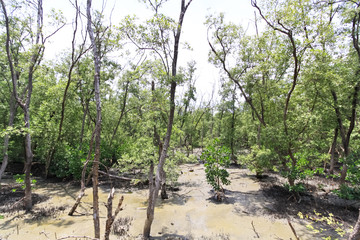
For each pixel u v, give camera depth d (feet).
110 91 54.65
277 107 43.45
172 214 30.25
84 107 53.83
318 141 43.88
